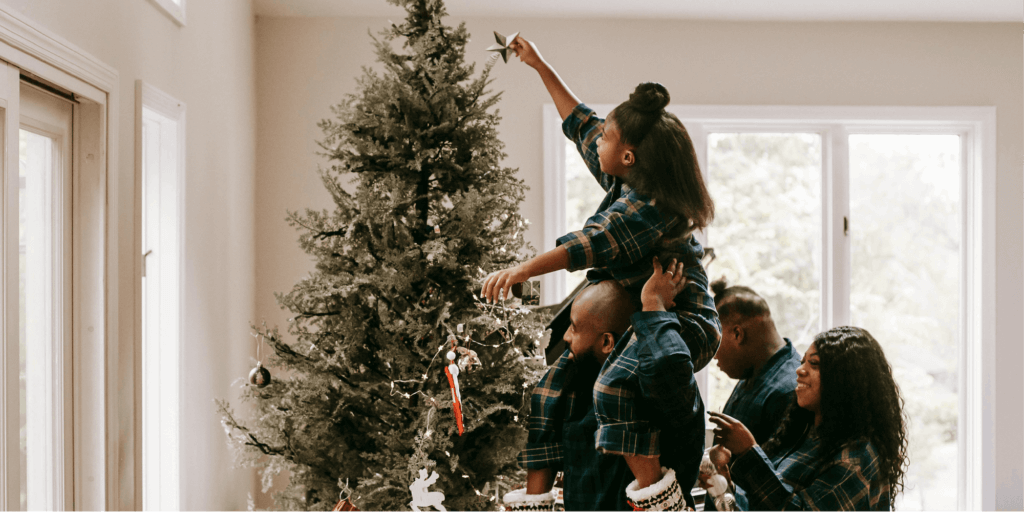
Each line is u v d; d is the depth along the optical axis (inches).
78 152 75.1
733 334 78.5
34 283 70.3
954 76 157.4
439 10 75.7
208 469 113.1
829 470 60.8
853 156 161.6
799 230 159.6
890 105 156.3
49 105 70.6
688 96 154.3
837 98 156.1
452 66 76.2
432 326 72.2
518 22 152.2
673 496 42.9
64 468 73.6
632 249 44.5
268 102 148.7
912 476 161.6
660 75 153.9
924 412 162.1
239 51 133.4
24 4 60.7
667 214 45.4
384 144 76.0
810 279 159.8
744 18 153.9
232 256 128.2
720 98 154.9
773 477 59.2
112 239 77.0
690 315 46.8
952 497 161.6
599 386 44.3
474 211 71.9
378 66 150.5
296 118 149.3
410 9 76.7
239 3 133.5
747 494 60.7
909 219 162.2
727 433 61.6
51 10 65.5
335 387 75.2
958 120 157.3
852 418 61.1
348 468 74.5
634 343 44.4
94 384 75.6
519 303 72.4
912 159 162.1
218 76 119.0
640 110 46.1
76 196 75.1
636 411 43.3
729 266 159.2
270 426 77.2
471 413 71.1
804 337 159.5
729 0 144.6
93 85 73.4
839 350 62.1
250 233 142.3
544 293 149.4
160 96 91.6
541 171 151.6
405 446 70.9
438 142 75.5
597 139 54.5
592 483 47.6
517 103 151.3
